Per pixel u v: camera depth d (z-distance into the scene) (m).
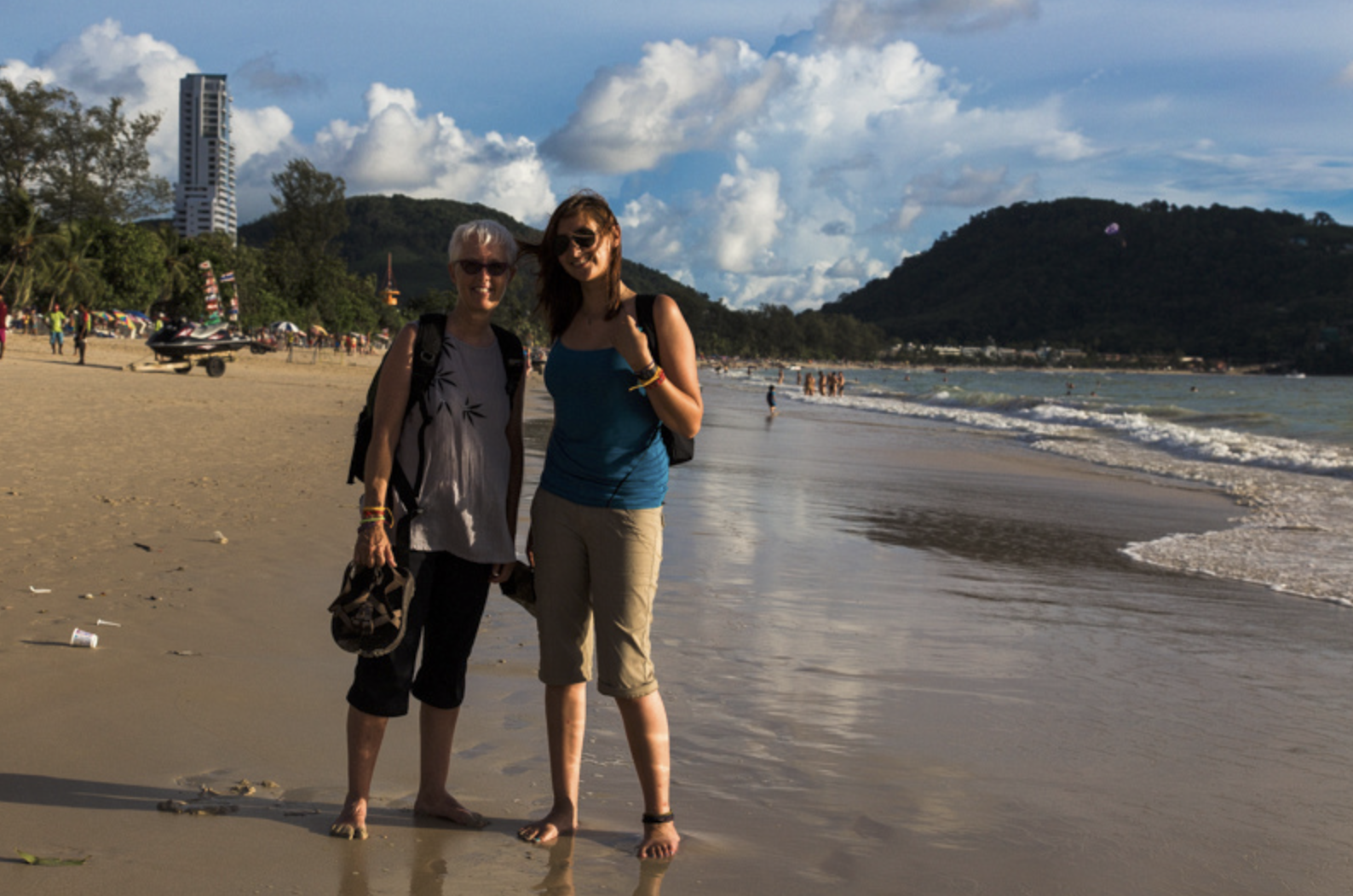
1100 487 15.18
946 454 20.73
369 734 2.67
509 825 2.75
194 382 25.31
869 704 4.09
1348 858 2.81
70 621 4.41
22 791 2.68
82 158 64.88
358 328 105.38
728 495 11.50
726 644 4.93
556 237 2.69
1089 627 5.83
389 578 2.66
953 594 6.64
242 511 7.61
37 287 57.91
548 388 2.84
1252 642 5.62
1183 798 3.24
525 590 2.98
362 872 2.38
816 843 2.75
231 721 3.36
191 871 2.30
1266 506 13.05
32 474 8.64
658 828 2.66
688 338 2.77
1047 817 3.02
